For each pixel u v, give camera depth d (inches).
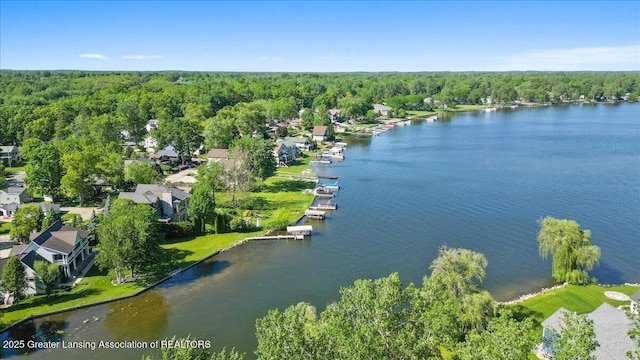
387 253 3430.1
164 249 3528.5
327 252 3479.3
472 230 3833.7
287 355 1400.1
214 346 2319.1
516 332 1318.9
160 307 2704.2
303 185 5403.5
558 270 2878.9
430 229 3885.3
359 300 1537.9
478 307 2188.7
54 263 2955.2
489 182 5344.5
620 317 2073.1
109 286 2925.7
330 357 1406.3
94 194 4906.5
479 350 1322.6
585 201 4532.5
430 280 2036.2
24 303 2706.7
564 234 2861.7
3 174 5654.5
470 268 2373.3
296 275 3110.2
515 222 3991.1
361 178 5684.1
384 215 4281.5
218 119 7421.3
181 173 5930.1
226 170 4589.1
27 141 6151.6
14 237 3503.9
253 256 3440.0
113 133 6806.1
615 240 3545.8
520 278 2967.5
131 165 5000.0
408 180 5531.5
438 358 1398.9
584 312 2453.2
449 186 5211.6
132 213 3179.1
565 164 6166.3
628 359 1843.0
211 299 2797.7
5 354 2246.6
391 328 1469.0
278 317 1508.4
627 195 4697.3
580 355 1302.9
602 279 2942.9
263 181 5526.6
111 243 2903.5
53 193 4690.0
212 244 3639.3
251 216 4247.0
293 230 3843.5
